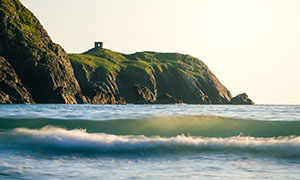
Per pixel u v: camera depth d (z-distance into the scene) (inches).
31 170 697.0
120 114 1744.6
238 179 637.3
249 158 837.2
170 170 713.6
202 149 932.6
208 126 1156.5
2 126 1138.7
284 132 1091.3
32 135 1011.9
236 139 1020.5
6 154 848.9
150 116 1441.9
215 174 676.7
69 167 737.6
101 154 880.9
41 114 1723.7
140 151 912.9
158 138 1035.3
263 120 1247.5
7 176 637.9
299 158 826.2
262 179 636.7
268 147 925.8
